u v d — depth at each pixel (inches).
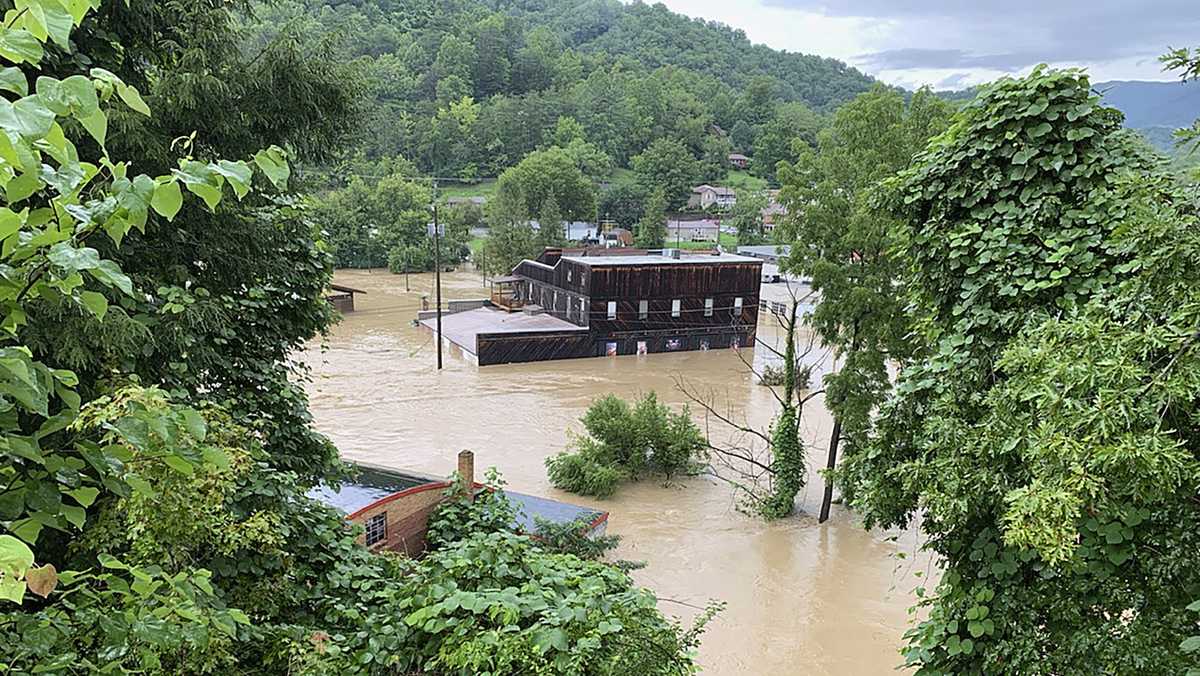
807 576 567.2
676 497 735.7
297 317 353.7
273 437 321.1
